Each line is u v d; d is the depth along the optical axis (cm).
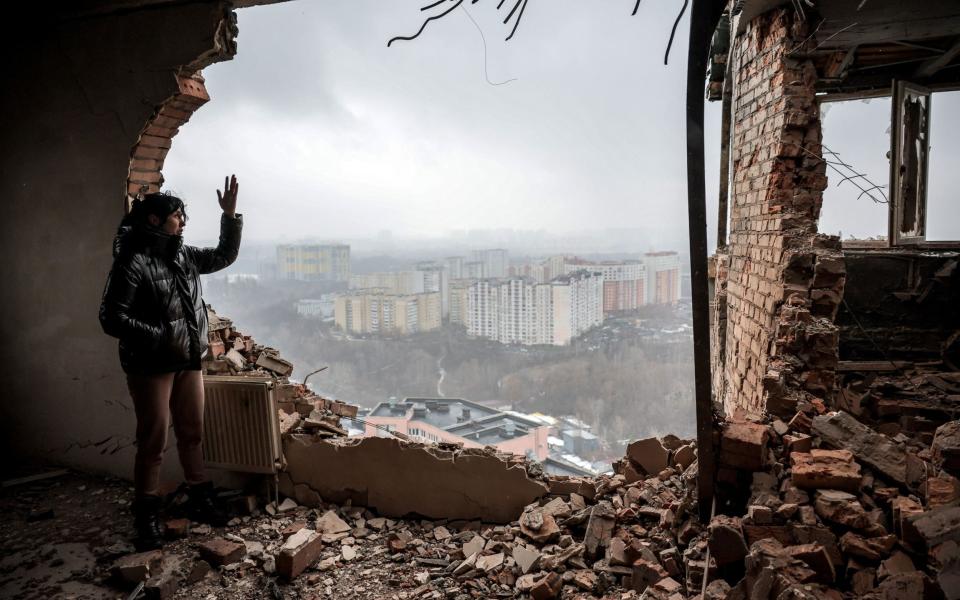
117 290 267
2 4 351
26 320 376
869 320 539
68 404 373
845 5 368
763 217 416
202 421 316
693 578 209
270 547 292
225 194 320
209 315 373
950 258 510
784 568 176
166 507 327
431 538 306
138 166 350
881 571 175
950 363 508
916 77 522
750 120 457
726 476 236
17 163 365
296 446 341
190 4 321
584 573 248
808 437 234
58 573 268
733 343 516
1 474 372
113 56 337
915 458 214
